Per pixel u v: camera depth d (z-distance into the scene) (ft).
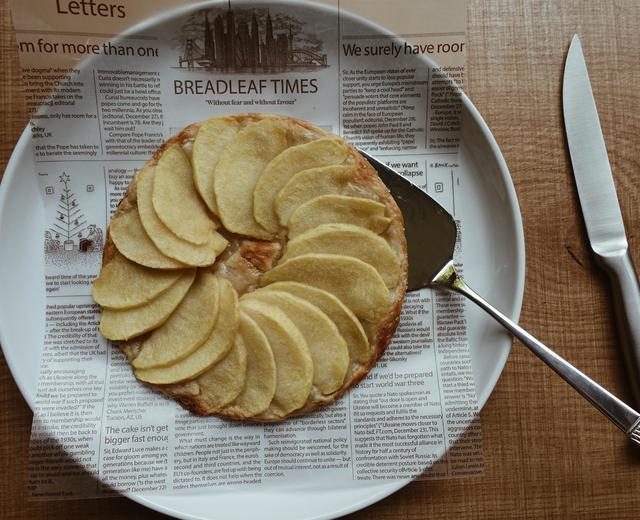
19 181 1.06
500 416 1.13
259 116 1.08
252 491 1.04
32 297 1.06
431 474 1.07
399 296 1.06
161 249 1.01
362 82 1.12
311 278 1.03
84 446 1.03
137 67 1.09
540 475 1.13
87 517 1.08
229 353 1.01
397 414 1.07
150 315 1.02
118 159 1.09
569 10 1.18
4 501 1.07
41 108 1.06
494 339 1.09
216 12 1.08
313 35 1.10
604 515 1.13
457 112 1.11
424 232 1.11
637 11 1.18
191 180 1.05
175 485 1.04
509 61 1.17
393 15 1.09
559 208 1.16
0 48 1.11
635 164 1.17
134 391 1.05
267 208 1.04
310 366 1.01
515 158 1.16
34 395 1.04
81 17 1.06
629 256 1.14
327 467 1.05
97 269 1.08
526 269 1.16
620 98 1.18
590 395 1.05
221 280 1.03
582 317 1.15
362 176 1.06
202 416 1.05
